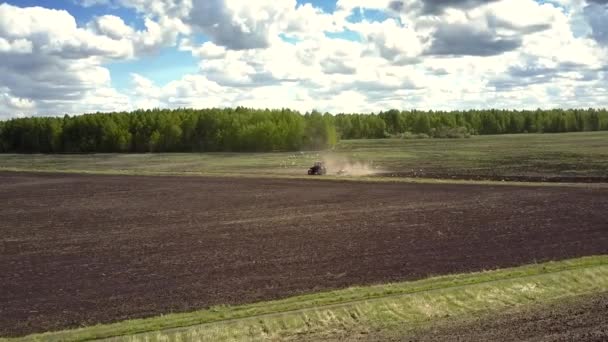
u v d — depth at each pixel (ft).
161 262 71.87
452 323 39.09
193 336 39.09
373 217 103.71
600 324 37.06
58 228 102.06
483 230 86.74
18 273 68.23
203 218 108.88
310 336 38.17
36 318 50.19
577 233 81.66
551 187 138.92
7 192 162.30
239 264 69.10
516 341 34.32
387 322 40.11
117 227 101.40
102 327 44.37
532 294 45.29
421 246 76.38
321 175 198.90
